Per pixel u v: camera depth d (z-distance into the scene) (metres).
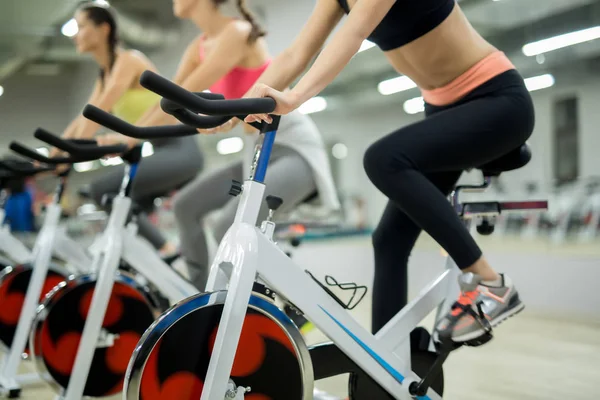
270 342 1.27
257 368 1.25
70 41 7.96
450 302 1.58
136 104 2.61
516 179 5.57
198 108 1.01
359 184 7.23
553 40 5.01
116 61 2.61
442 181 1.63
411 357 1.54
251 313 1.25
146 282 2.33
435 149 1.39
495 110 1.42
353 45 1.23
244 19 2.00
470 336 1.41
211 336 1.23
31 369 2.75
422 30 1.40
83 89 8.47
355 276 5.13
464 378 2.42
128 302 2.01
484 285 1.42
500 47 5.06
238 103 1.06
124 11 6.75
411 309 1.51
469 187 1.61
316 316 1.33
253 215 1.25
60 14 7.09
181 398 1.20
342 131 7.96
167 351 1.19
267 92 1.14
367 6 1.24
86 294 2.02
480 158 1.45
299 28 4.65
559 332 3.41
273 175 2.00
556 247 4.51
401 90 6.93
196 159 2.68
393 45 1.47
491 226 1.61
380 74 6.73
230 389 1.20
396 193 1.38
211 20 2.15
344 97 7.48
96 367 1.94
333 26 1.43
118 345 1.98
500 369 2.56
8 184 3.09
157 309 2.06
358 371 1.43
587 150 5.66
